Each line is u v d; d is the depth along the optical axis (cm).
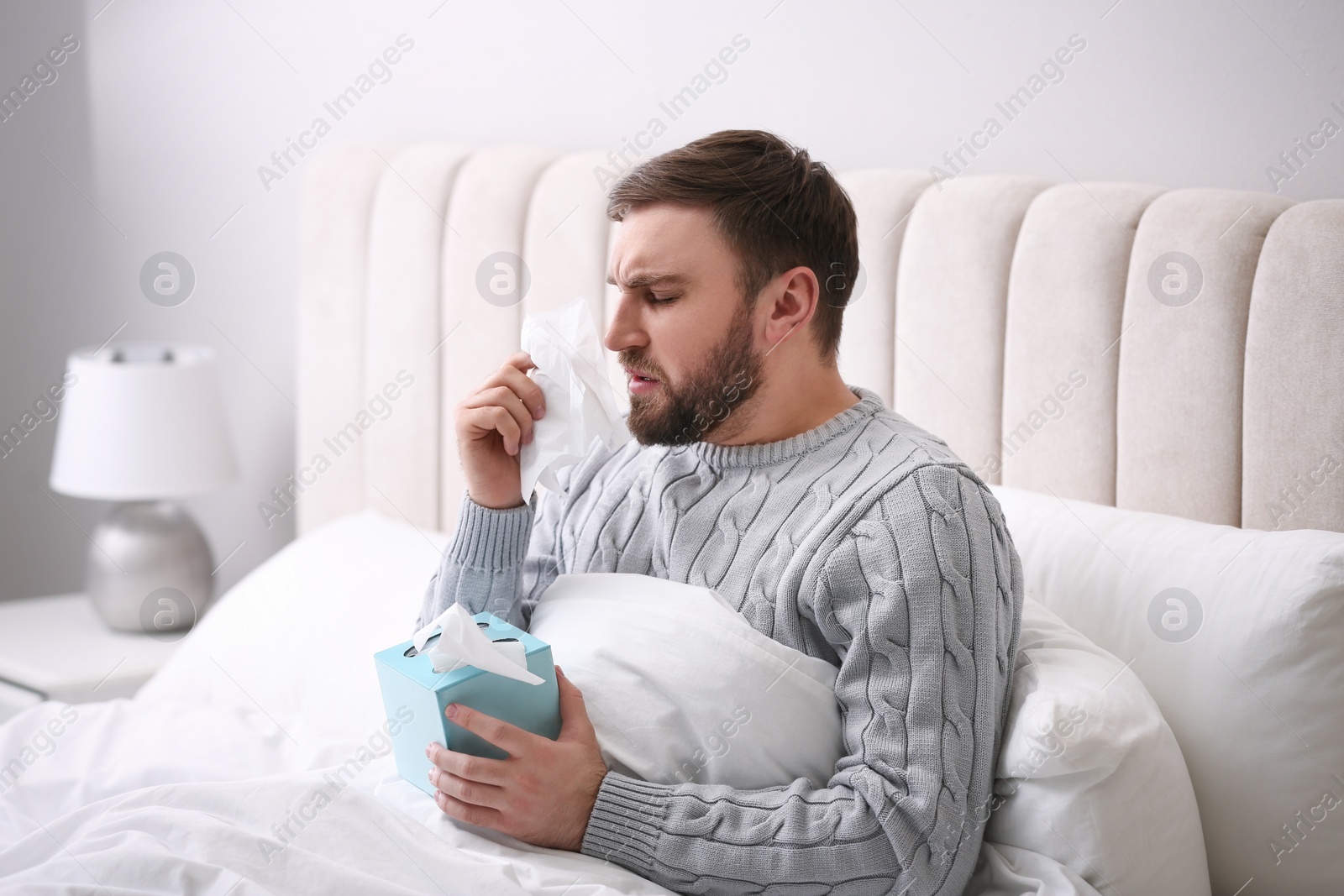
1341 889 101
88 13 249
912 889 92
